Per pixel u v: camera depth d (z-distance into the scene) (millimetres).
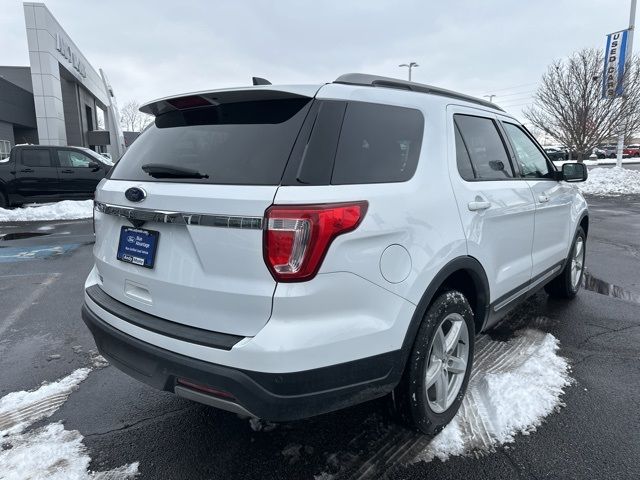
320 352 2094
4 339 4340
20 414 3129
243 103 2506
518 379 3365
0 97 27016
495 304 3342
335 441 2801
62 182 13812
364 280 2213
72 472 2557
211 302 2188
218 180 2236
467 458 2637
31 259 7613
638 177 20547
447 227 2686
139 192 2412
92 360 3924
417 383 2596
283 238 2018
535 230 3891
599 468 2549
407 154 2637
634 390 3309
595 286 5777
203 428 2963
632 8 18672
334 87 2418
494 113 3695
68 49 29891
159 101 2764
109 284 2805
